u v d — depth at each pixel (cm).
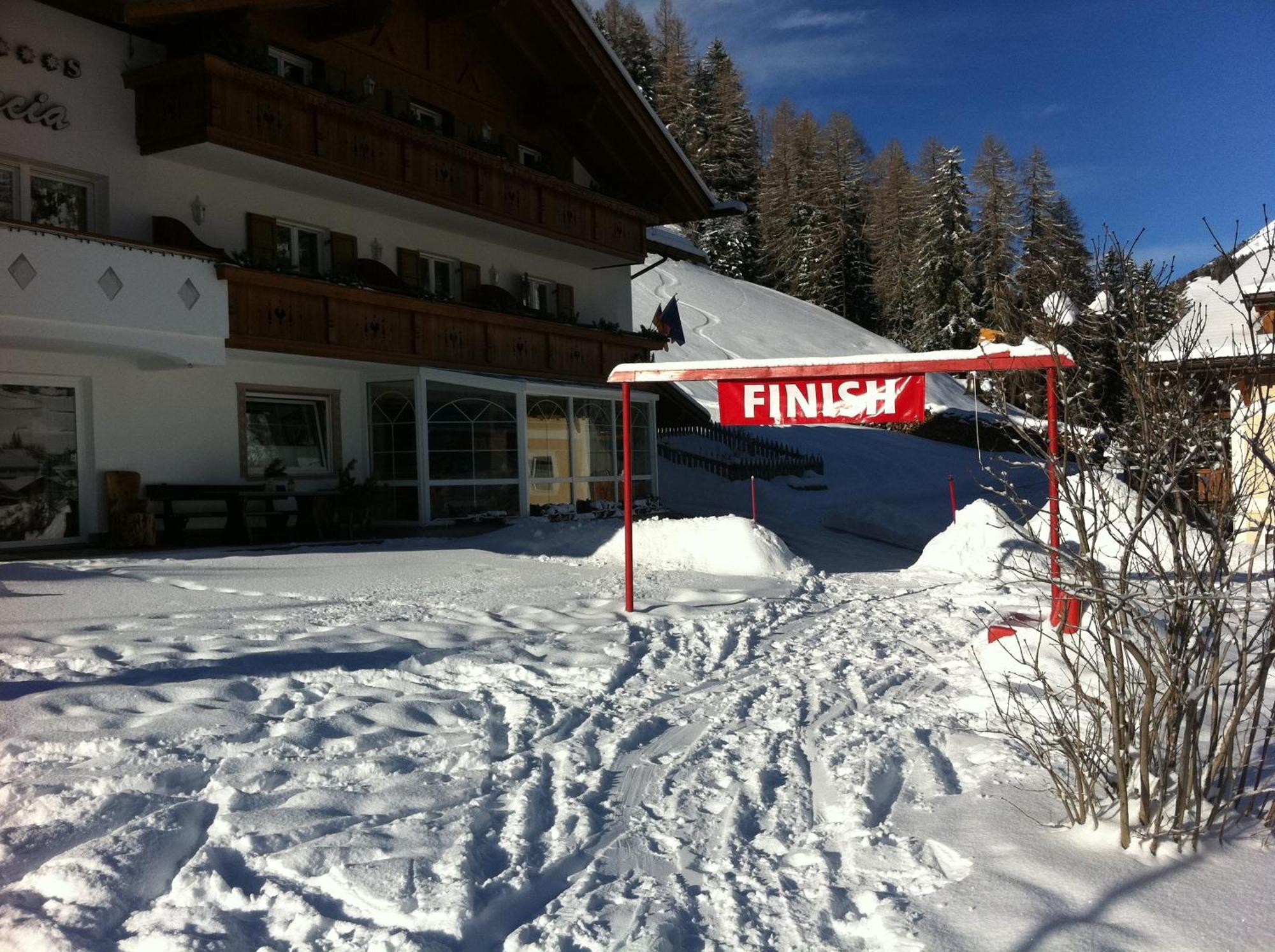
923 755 520
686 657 787
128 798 417
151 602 908
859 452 4034
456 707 585
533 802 438
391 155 1736
